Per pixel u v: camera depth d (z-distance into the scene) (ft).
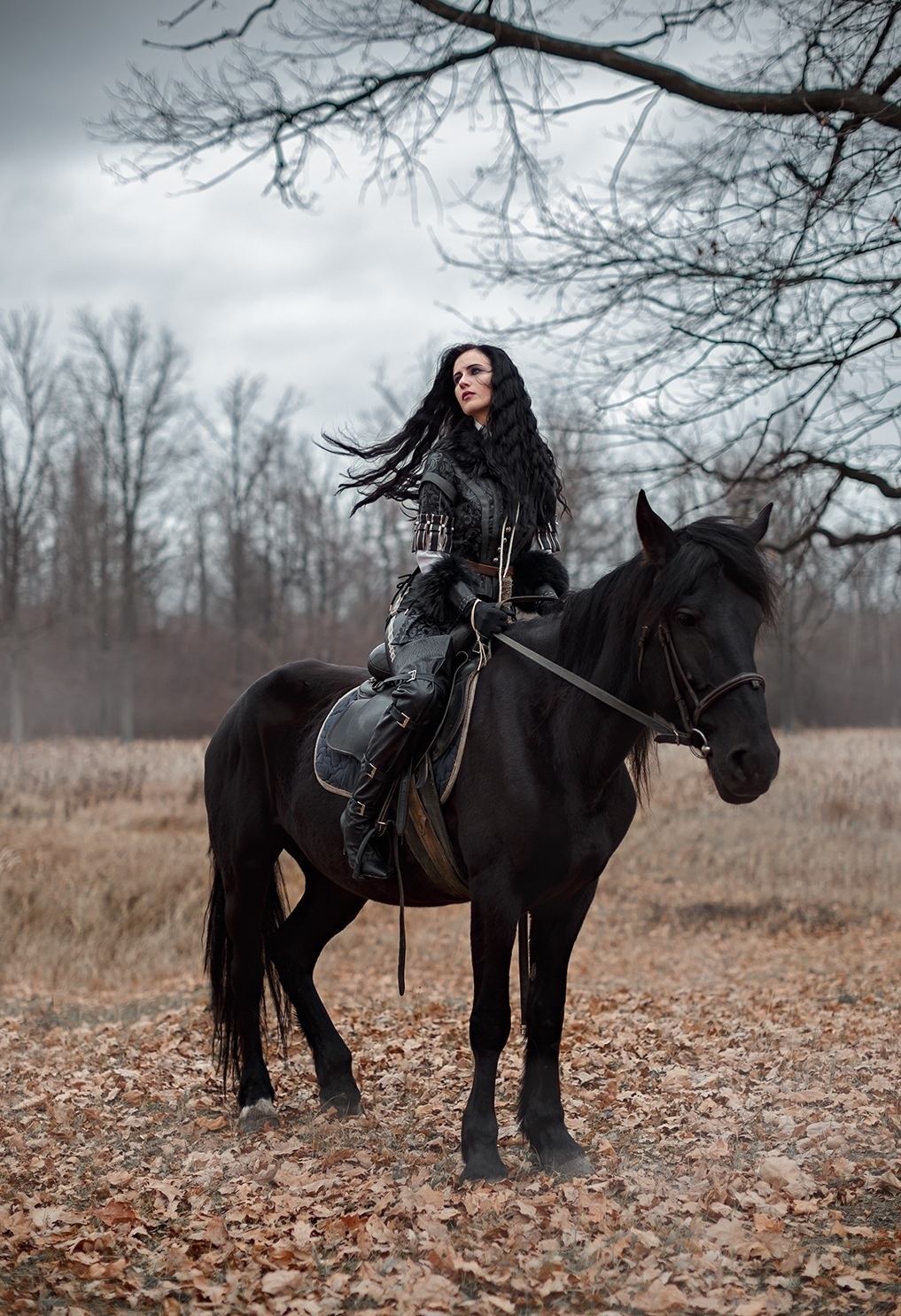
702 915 40.11
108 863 40.73
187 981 30.14
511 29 20.92
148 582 136.98
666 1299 9.62
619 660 11.81
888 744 84.84
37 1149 14.84
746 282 21.59
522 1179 12.37
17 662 122.93
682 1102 15.80
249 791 16.26
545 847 12.03
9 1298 10.11
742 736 10.52
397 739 12.86
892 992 24.61
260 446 130.72
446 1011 23.18
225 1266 10.89
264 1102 15.53
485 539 13.48
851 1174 12.40
